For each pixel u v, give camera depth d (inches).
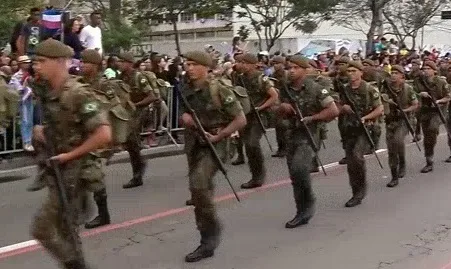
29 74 411.2
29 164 407.2
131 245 253.8
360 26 1332.4
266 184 370.6
